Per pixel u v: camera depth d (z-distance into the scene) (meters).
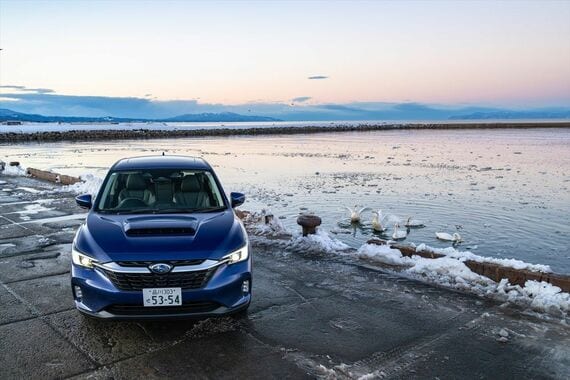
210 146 57.56
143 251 3.76
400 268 5.82
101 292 3.69
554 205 15.88
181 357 3.61
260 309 4.58
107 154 41.47
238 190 18.94
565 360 3.55
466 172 26.48
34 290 5.14
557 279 4.77
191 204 4.85
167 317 3.72
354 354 3.67
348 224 12.97
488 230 12.32
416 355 3.65
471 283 5.20
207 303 3.78
